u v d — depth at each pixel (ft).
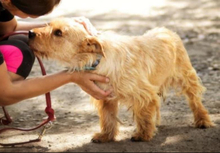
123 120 8.77
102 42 7.61
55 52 7.70
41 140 7.93
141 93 7.72
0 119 8.63
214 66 11.79
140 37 8.27
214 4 23.30
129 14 20.70
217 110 9.05
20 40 7.97
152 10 21.79
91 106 9.44
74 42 7.65
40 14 7.62
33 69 11.93
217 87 10.30
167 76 8.48
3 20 8.29
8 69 7.60
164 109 9.22
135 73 7.70
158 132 8.18
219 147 7.52
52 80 7.54
